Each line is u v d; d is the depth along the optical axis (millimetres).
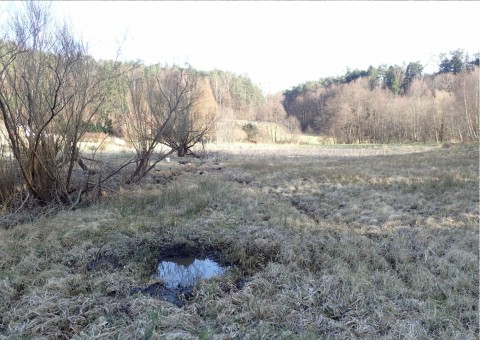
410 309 3959
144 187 10188
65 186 7980
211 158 19016
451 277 4562
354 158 19375
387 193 9062
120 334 3521
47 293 4289
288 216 7336
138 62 8938
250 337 3512
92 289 4531
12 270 4859
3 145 7516
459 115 39594
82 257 5426
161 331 3588
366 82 66500
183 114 17266
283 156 21344
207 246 6078
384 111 49344
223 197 8977
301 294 4273
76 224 6609
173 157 18500
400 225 6652
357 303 4074
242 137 41188
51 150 7555
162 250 5938
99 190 8617
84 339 3480
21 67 6801
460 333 3486
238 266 5367
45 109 7160
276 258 5398
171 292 4633
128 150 18234
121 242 5957
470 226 6293
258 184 11281
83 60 7367
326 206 8242
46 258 5340
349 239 5945
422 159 15578
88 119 7781
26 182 7281
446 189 8898
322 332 3654
